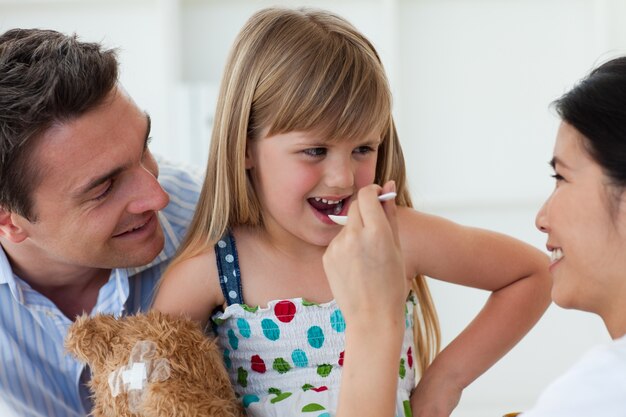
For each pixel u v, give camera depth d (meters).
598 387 0.75
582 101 0.87
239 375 1.26
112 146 1.12
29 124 1.08
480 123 2.51
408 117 2.51
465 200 2.44
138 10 2.53
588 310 0.93
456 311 2.54
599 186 0.85
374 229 0.98
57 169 1.10
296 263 1.25
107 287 1.29
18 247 1.23
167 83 2.42
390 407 0.96
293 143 1.14
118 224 1.17
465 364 1.23
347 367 0.98
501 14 2.48
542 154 2.50
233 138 1.21
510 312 1.25
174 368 1.09
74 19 2.53
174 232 1.38
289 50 1.17
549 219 0.91
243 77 1.20
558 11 2.47
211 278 1.25
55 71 1.10
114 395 1.08
